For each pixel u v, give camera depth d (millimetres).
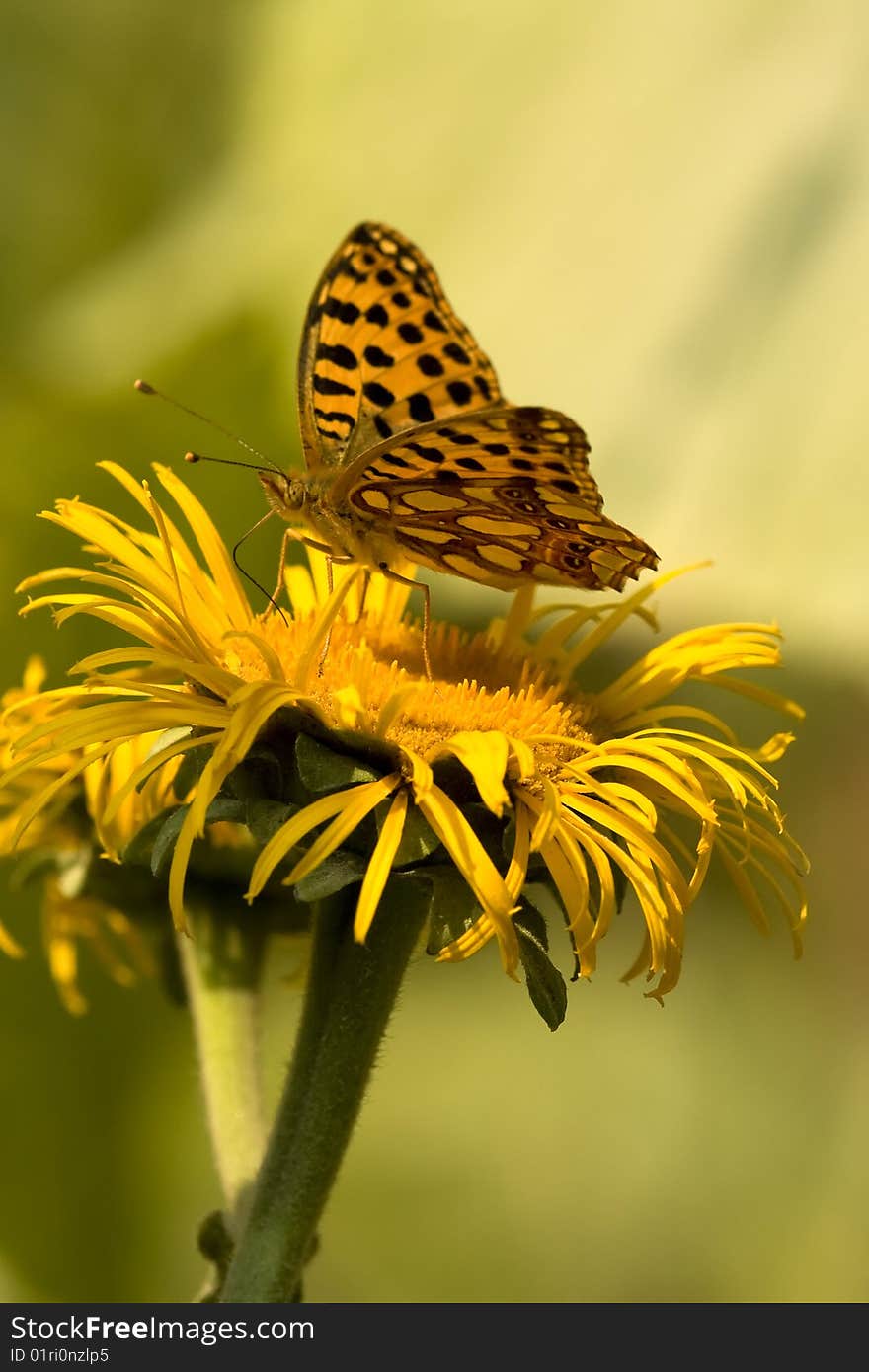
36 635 721
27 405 718
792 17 667
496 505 639
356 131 693
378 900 611
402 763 616
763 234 654
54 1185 723
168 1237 728
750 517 642
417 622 657
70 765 646
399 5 693
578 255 665
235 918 646
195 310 710
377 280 649
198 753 617
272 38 714
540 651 650
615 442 652
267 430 721
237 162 714
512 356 664
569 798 619
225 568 635
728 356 651
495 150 681
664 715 638
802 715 640
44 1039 721
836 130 653
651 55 674
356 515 644
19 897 720
